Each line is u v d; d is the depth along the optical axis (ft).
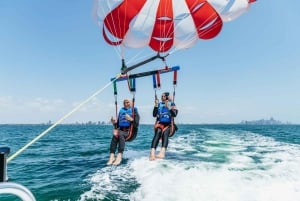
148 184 12.85
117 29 22.06
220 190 11.77
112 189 12.87
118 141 20.88
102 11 21.61
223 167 16.34
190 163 17.56
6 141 56.80
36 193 13.16
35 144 44.37
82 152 30.27
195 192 11.50
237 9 21.66
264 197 11.00
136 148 30.78
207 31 23.13
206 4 22.00
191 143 34.42
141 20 22.38
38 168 21.06
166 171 15.14
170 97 21.35
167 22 23.27
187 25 22.99
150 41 24.30
